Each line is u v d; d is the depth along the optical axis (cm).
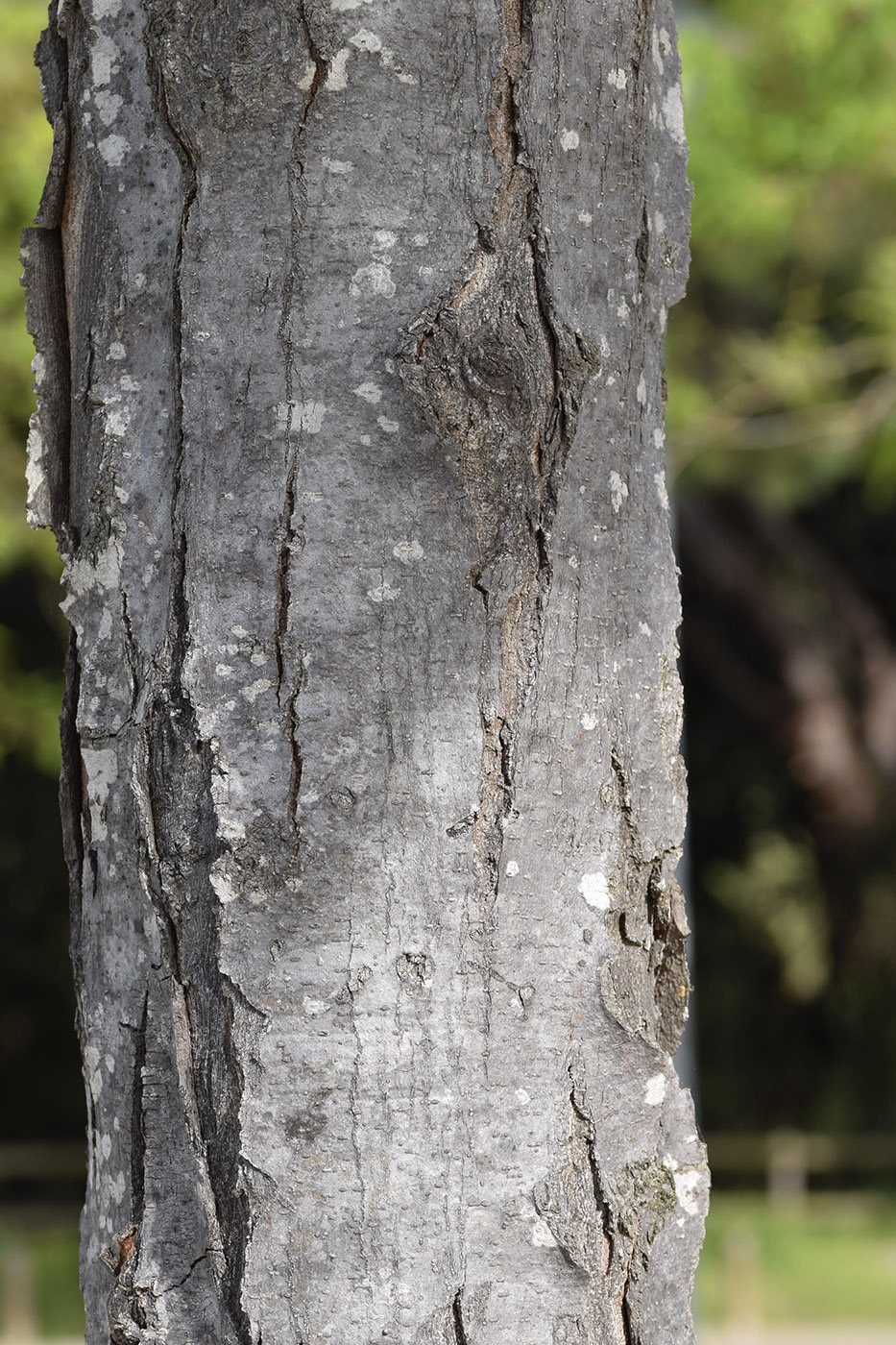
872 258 882
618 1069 236
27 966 1728
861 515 1602
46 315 242
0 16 768
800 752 1589
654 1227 236
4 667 987
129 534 237
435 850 233
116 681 237
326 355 234
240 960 233
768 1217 1341
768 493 1104
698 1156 238
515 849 234
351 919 233
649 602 239
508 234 235
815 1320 1027
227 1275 233
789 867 1898
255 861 233
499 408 234
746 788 1836
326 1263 231
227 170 235
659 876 239
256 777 233
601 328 238
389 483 234
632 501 239
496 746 234
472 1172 233
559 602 236
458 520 234
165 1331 233
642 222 240
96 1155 238
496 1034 233
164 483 236
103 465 237
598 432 237
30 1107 1739
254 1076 232
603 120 238
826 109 780
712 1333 966
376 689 233
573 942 235
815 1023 1873
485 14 235
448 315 234
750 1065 1875
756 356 888
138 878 236
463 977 233
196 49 235
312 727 233
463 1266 232
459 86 235
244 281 234
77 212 241
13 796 1647
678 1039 239
